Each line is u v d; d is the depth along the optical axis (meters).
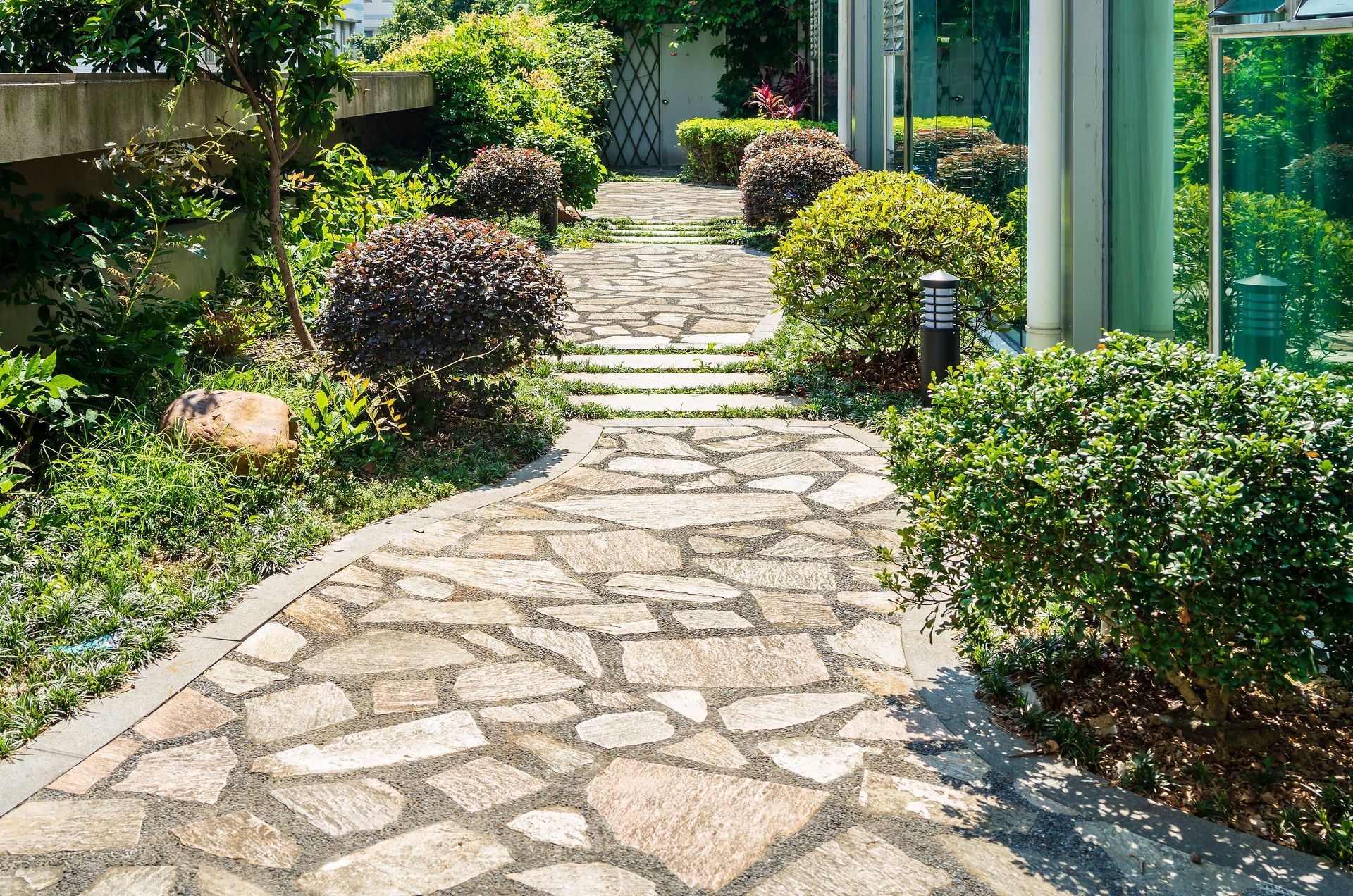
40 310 6.75
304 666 4.47
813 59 23.45
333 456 6.66
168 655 4.52
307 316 9.33
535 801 3.57
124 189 8.03
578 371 9.05
